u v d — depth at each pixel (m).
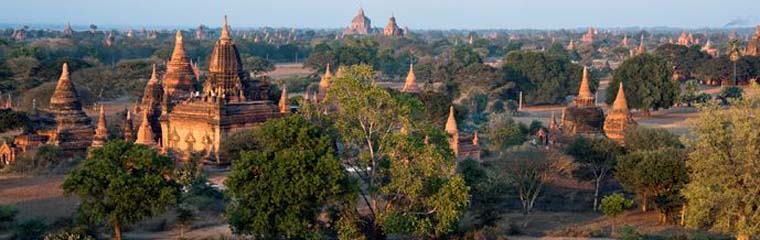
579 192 89.88
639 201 82.75
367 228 61.97
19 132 123.81
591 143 87.69
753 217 60.94
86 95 176.62
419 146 60.09
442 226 59.84
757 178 60.25
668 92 178.75
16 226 66.44
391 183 59.91
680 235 66.94
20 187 87.31
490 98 195.00
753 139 60.41
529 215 79.94
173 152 103.12
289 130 60.72
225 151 97.44
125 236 65.69
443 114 135.00
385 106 63.22
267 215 57.53
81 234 61.88
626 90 179.25
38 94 157.62
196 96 111.38
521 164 84.12
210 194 81.12
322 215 69.75
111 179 60.38
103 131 107.56
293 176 57.81
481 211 72.62
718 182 61.97
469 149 105.56
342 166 60.00
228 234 66.25
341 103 62.19
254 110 107.56
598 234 70.25
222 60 117.88
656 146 93.06
